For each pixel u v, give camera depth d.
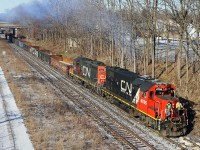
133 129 25.09
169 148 21.02
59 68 58.00
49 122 26.34
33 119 26.75
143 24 42.25
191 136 23.88
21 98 34.28
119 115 29.14
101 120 27.05
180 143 22.20
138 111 27.39
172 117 23.19
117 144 21.66
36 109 30.61
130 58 50.12
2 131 23.77
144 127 25.61
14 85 41.66
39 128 24.56
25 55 84.31
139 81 27.00
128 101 29.06
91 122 26.72
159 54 55.56
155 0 35.25
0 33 170.38
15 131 23.75
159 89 24.53
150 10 38.16
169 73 41.97
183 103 28.77
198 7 29.06
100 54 68.00
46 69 59.97
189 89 33.88
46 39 119.31
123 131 24.55
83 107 32.00
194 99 31.36
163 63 47.53
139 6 42.25
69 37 87.12
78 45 82.88
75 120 26.66
